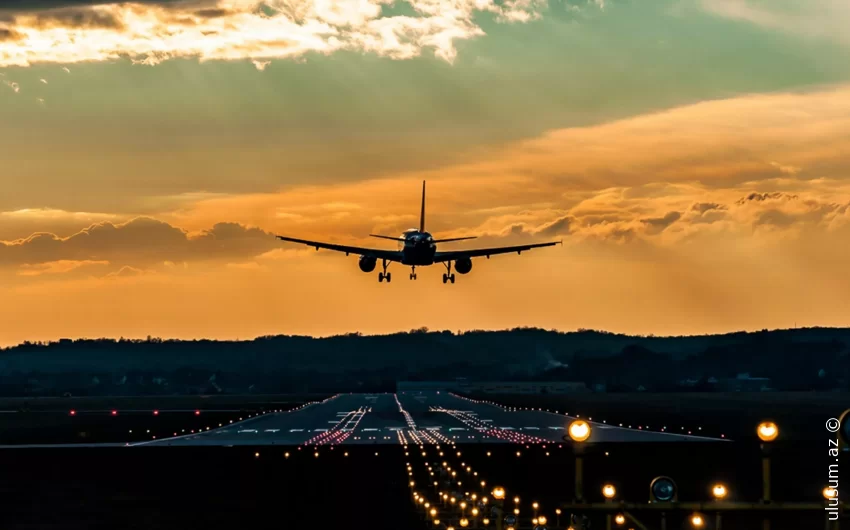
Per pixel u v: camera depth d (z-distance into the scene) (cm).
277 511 13062
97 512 13238
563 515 11106
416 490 14900
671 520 9375
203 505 13762
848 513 4588
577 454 4659
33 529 11900
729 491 14362
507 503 12900
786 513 4622
